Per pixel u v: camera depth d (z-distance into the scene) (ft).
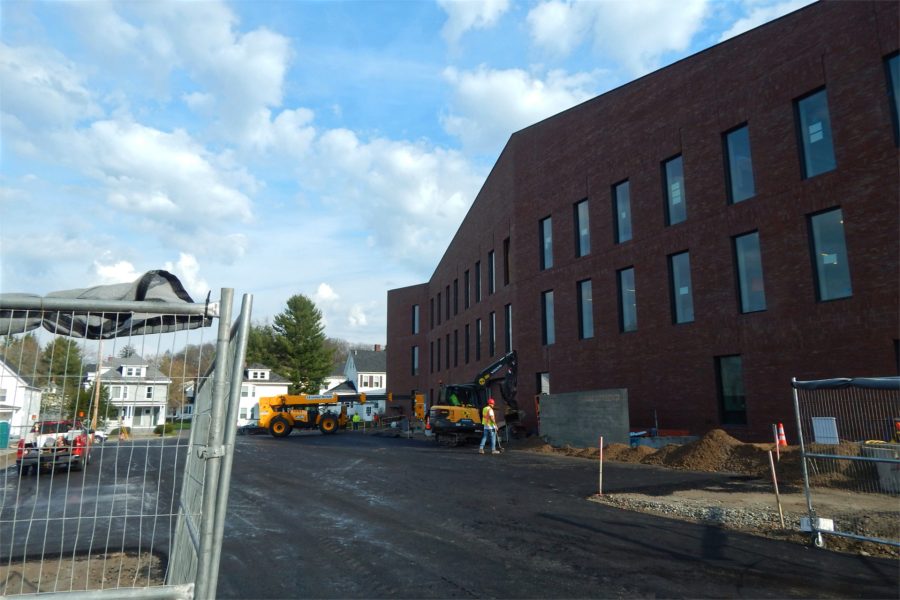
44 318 11.83
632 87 75.20
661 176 70.49
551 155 89.51
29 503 33.19
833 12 52.80
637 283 72.38
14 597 10.47
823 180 52.85
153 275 12.29
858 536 23.47
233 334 12.26
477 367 115.55
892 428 38.32
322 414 123.65
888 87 48.75
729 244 61.41
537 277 90.84
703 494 35.86
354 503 34.81
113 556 23.22
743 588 19.52
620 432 62.95
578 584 19.95
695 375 63.98
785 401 54.60
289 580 20.49
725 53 63.16
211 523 11.01
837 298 51.67
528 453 67.00
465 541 25.64
